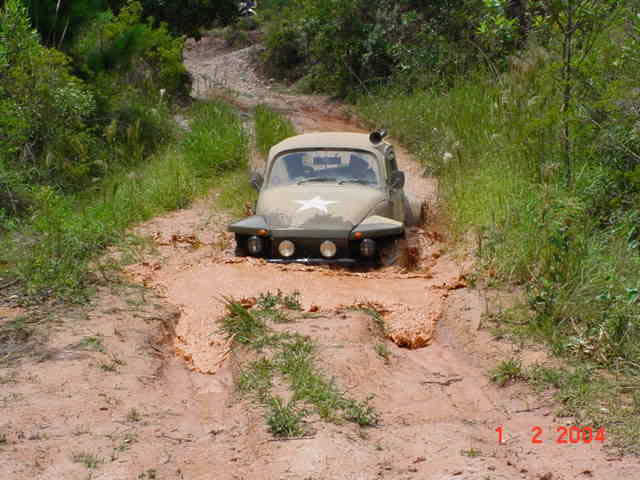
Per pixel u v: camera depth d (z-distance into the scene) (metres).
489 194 9.30
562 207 7.52
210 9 29.11
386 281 7.51
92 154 13.89
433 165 13.78
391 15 26.44
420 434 4.42
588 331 5.84
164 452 4.18
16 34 12.58
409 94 22.41
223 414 4.79
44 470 3.89
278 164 9.24
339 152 9.20
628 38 8.72
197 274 7.77
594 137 8.78
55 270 7.48
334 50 28.45
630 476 3.87
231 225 8.30
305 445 4.17
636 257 6.86
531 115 10.38
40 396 4.86
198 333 6.37
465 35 21.30
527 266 7.20
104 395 4.92
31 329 6.13
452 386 5.32
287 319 6.33
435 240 9.17
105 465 3.97
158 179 12.58
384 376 5.38
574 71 8.79
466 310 6.68
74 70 15.49
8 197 10.27
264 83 35.69
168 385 5.36
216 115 17.45
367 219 8.16
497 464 4.00
